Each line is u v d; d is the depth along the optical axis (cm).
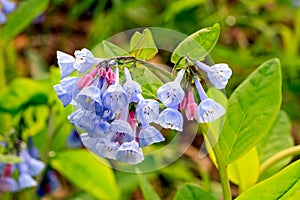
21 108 72
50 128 74
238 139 55
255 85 56
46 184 81
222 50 105
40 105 73
